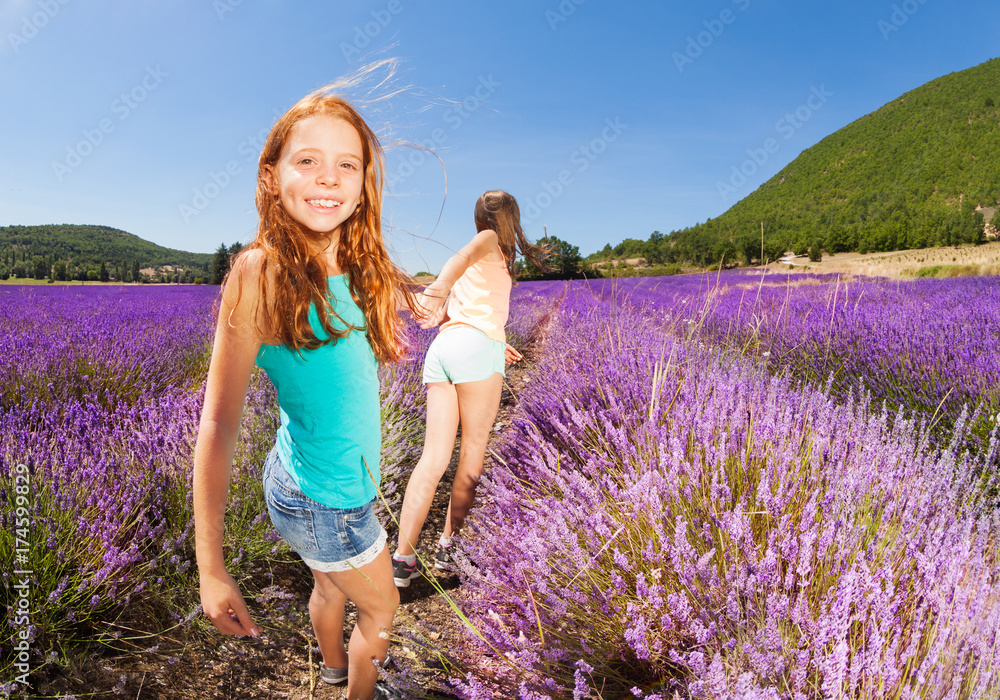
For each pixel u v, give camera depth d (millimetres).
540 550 1526
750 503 1613
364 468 1246
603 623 1438
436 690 1477
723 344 3871
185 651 1680
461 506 2260
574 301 11023
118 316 6617
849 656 1154
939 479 1592
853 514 1403
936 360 3273
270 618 1918
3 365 3287
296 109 1138
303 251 1114
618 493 1799
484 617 1604
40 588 1524
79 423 2459
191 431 2355
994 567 1252
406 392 3805
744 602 1299
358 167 1188
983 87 156625
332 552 1237
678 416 2125
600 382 3119
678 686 1192
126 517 1838
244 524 2109
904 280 12695
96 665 1538
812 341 4191
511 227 2424
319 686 1643
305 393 1145
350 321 1194
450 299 2375
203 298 13438
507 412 4566
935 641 1070
